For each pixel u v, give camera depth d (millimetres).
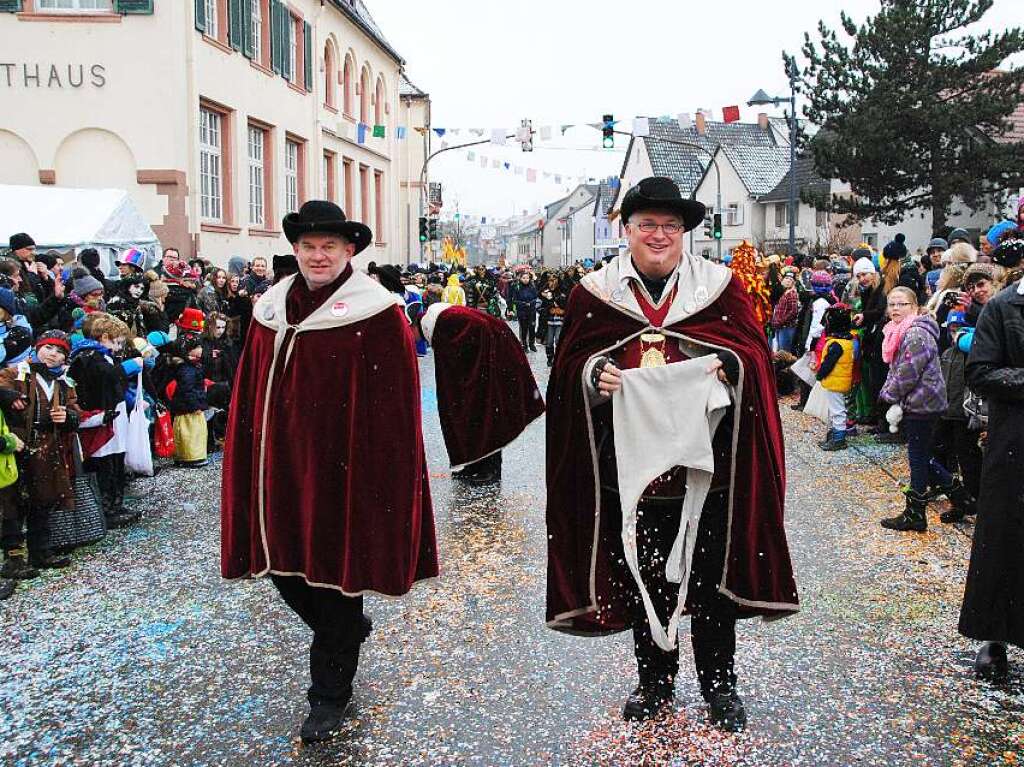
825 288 10766
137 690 3998
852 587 5066
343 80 29578
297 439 3553
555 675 4031
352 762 3371
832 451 8867
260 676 4113
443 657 4238
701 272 3488
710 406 3287
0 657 4363
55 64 16906
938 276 9234
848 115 25938
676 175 48375
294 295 3678
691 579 3521
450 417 7426
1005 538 3734
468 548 5957
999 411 3787
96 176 17250
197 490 7668
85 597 5164
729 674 3559
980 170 24969
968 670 4000
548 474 3580
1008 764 3256
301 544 3578
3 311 6266
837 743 3406
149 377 7703
